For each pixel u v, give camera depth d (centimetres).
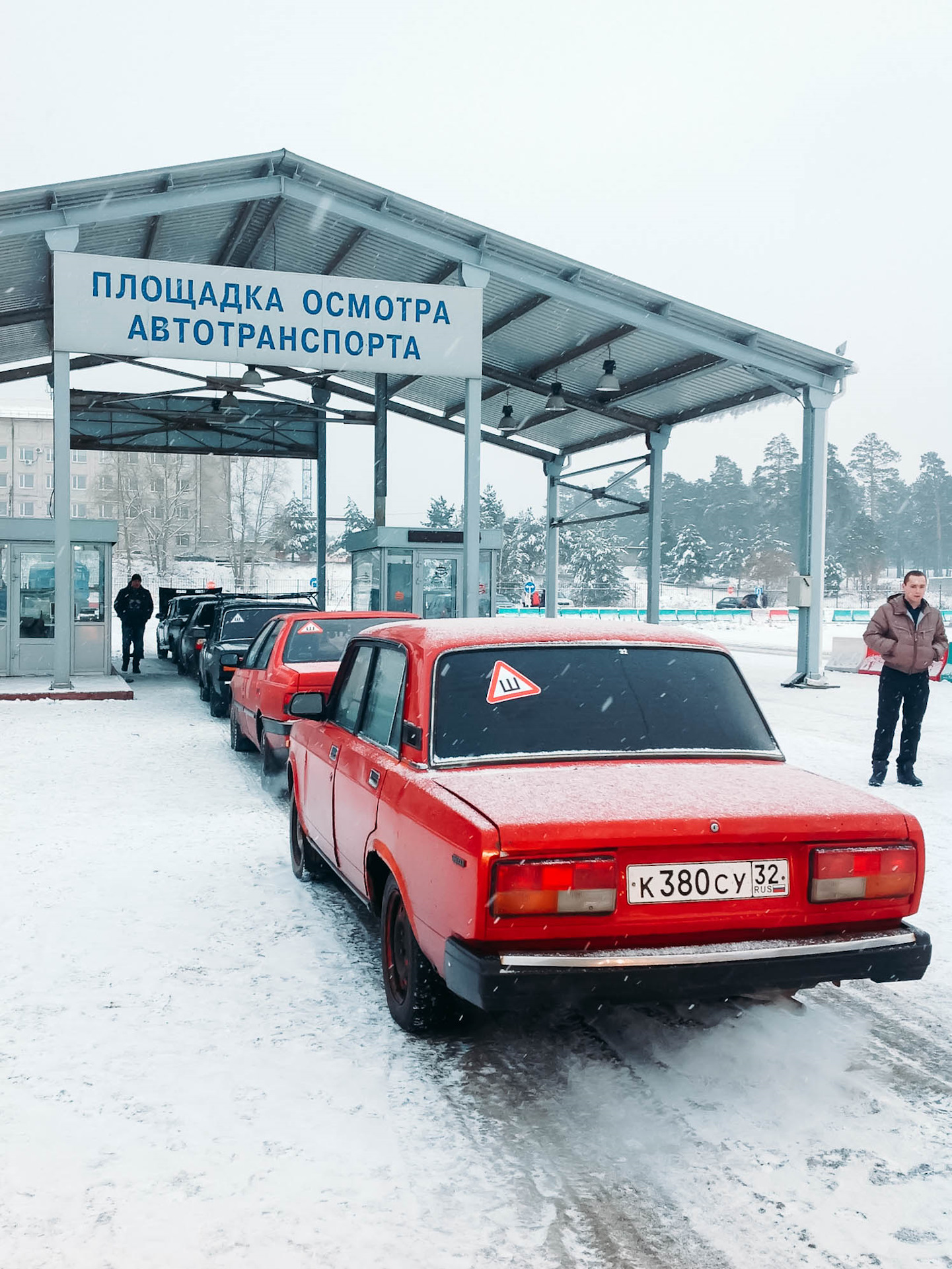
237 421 2961
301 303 1692
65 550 1634
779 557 10838
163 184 1606
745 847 335
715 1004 434
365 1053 379
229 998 431
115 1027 400
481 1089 350
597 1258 258
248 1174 296
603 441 2889
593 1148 312
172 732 1295
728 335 1909
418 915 366
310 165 1648
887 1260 257
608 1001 315
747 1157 306
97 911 549
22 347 2403
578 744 393
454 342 1764
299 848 615
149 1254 258
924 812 809
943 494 14062
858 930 345
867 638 920
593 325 2070
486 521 13388
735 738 411
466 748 389
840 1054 381
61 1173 296
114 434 2866
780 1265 255
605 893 318
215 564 9069
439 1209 279
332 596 7869
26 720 1395
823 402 1962
